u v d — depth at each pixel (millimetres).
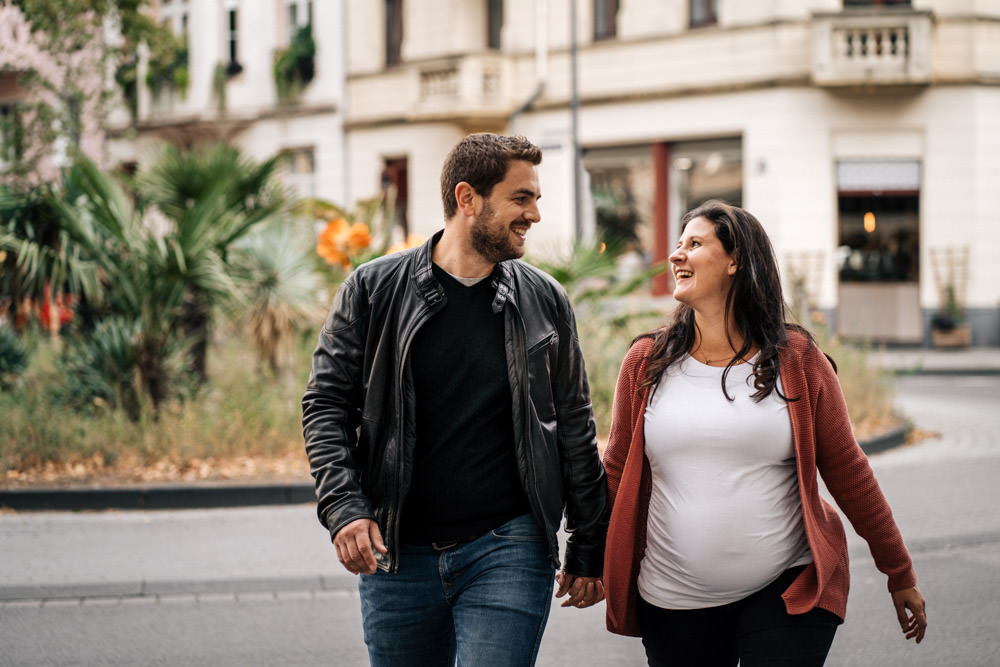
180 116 29969
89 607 6430
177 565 7168
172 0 30375
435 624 3262
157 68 20266
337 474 3107
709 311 3270
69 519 8430
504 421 3207
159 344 10508
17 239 10797
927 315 23234
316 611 6367
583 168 25297
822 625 3139
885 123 23078
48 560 7277
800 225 23172
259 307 11281
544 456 3205
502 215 3121
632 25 24484
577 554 3412
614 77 24766
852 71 22531
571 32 23750
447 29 26438
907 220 23312
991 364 20016
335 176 28297
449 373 3176
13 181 17203
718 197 23984
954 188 23141
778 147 23141
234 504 8820
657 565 3285
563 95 25250
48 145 18531
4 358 12094
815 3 23047
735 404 3189
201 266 10289
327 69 28344
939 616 6145
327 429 3170
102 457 9648
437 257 3254
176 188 11281
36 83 18641
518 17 25859
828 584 3162
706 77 23797
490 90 25844
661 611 3307
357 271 3279
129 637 5867
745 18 23344
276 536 7914
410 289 3195
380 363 3176
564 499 3422
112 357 10500
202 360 11703
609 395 10719
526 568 3164
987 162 23172
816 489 3207
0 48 18672
